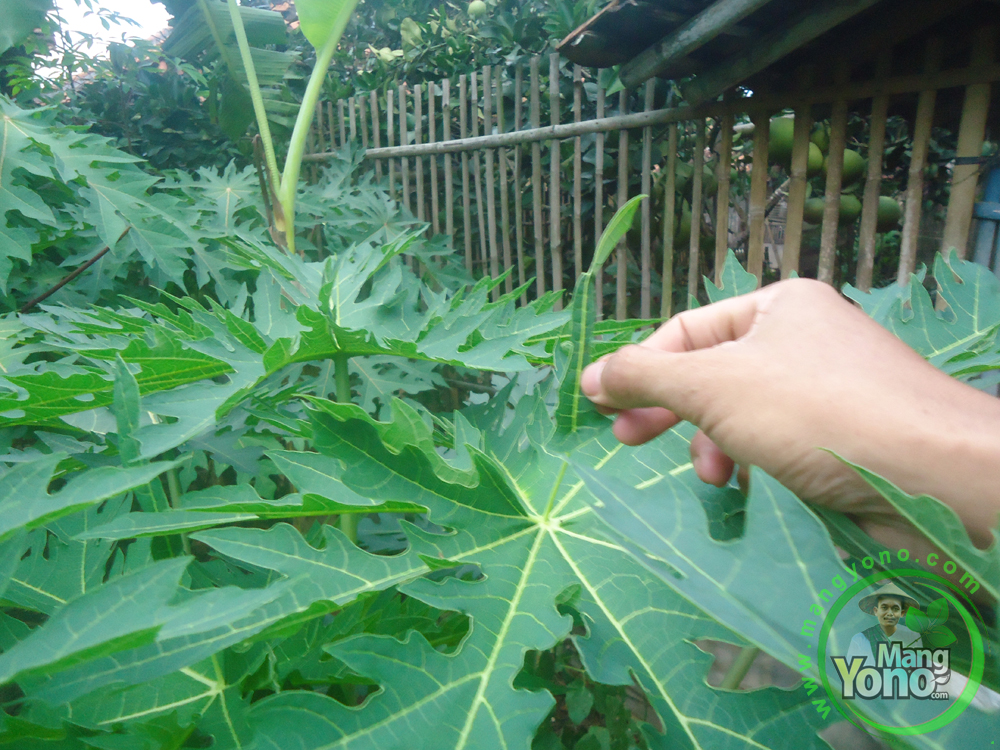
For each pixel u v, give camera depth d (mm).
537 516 622
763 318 597
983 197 1854
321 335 838
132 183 1814
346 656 448
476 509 596
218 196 2623
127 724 522
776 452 533
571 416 688
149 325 995
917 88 1883
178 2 2787
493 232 3176
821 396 526
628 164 2832
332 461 595
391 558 553
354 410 542
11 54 3488
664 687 467
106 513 687
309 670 625
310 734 414
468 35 3660
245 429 1023
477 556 573
